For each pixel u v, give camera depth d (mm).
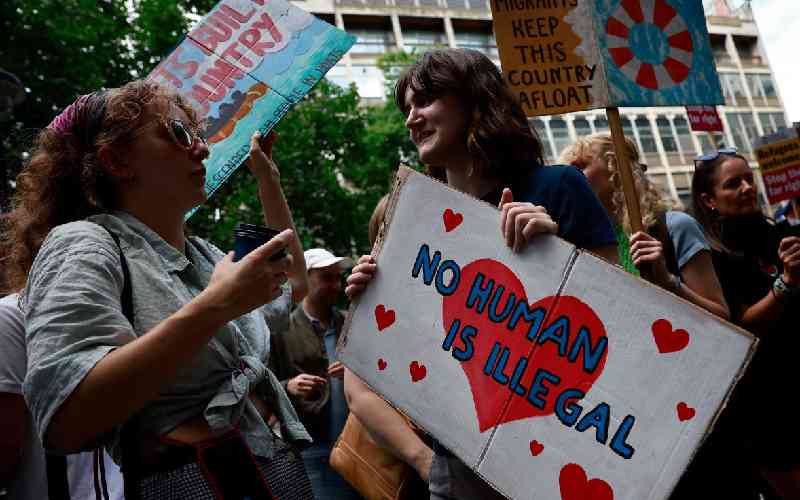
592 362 1380
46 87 8648
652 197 2658
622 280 1377
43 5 8547
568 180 1694
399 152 14430
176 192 1470
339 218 12453
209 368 1317
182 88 2188
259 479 1291
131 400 1065
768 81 30641
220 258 1676
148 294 1286
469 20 27828
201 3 10039
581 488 1338
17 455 1607
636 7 2318
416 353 1592
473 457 1469
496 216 1554
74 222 1312
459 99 1817
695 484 1979
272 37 2225
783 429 2490
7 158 5902
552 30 2283
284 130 11742
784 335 2504
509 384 1459
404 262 1658
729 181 2873
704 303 2086
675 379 1295
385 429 2066
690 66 2346
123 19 9828
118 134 1411
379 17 26766
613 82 2221
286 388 3031
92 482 1842
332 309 3613
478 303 1538
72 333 1103
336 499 2896
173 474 1216
